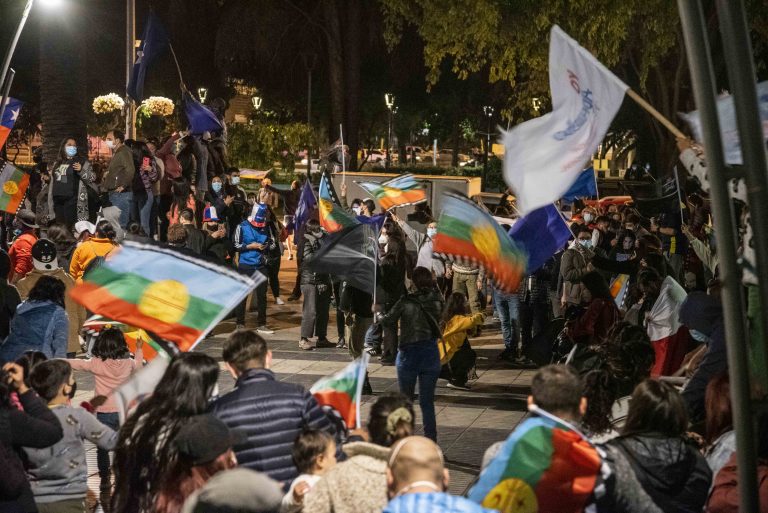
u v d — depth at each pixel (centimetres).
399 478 357
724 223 345
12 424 530
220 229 1622
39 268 1123
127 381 552
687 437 484
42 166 2184
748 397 347
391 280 1323
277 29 3862
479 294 1611
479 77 4534
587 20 2572
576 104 460
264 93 4812
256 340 560
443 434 1027
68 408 596
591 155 463
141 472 484
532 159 439
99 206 1866
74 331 1159
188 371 493
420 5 2930
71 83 2514
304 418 540
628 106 3766
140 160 1878
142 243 545
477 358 1477
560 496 431
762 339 346
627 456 443
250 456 528
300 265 1981
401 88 4888
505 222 1470
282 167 4981
